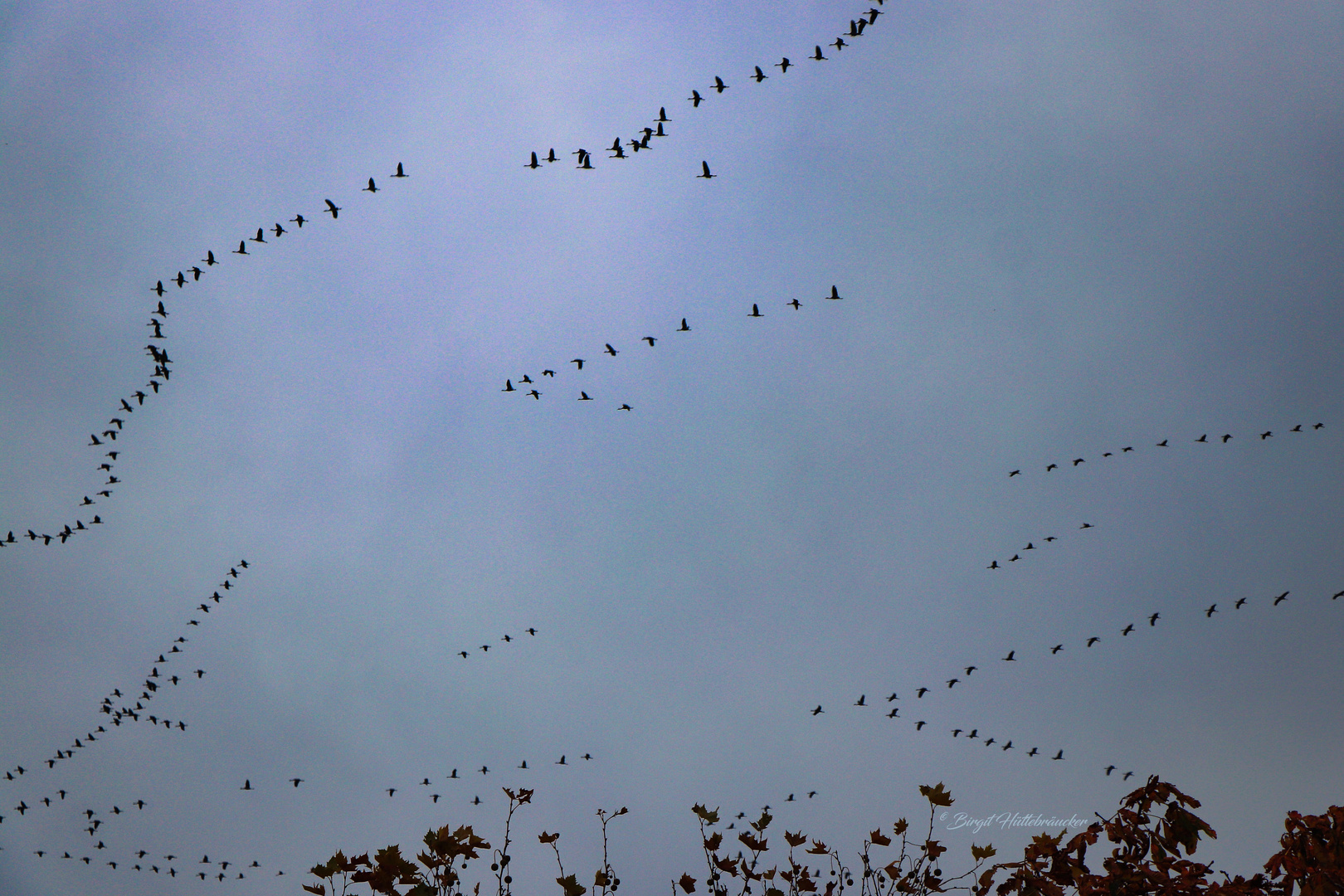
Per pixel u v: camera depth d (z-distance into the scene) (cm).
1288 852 394
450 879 558
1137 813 439
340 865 546
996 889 471
